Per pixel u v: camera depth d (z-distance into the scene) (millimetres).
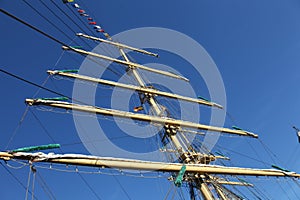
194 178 17203
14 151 10742
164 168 14289
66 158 11812
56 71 18375
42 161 11266
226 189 18969
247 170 17766
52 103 15141
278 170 19453
